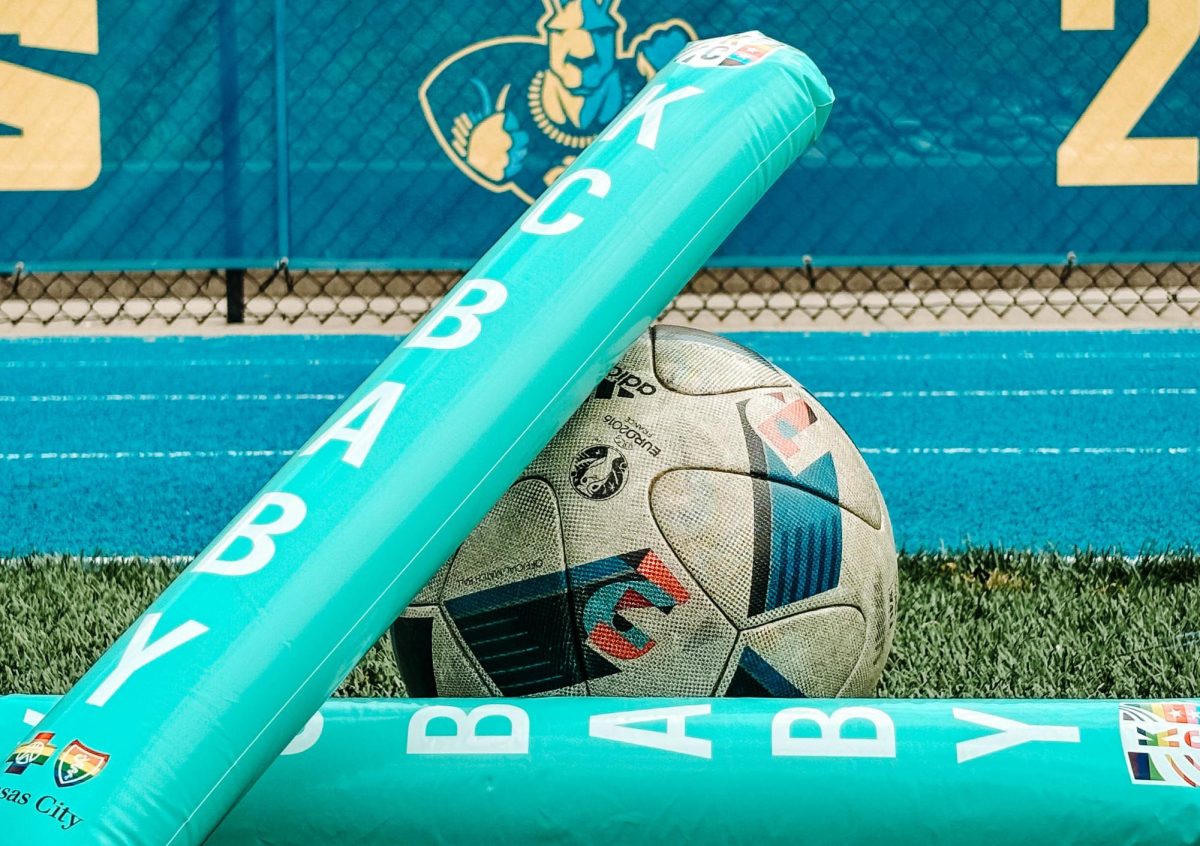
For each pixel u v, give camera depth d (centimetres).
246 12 747
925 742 197
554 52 750
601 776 198
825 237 750
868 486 237
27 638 342
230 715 178
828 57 739
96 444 640
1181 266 939
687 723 200
